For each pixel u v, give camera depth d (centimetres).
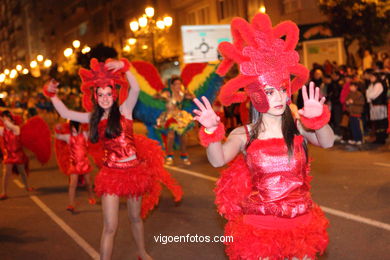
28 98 2745
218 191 328
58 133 715
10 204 803
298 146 304
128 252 513
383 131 1096
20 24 6906
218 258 476
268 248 288
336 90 1251
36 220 682
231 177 323
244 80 296
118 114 445
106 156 444
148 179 448
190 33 1688
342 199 645
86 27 4528
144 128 2019
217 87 1077
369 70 1167
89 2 4319
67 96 2348
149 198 478
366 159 930
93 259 502
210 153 295
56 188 916
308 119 303
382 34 1764
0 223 679
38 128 882
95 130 449
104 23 4094
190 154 1210
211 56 1709
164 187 823
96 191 434
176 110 1054
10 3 7269
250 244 293
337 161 930
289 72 305
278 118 309
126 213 674
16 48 7338
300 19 2097
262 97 295
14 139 863
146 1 3183
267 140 303
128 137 444
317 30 1747
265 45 296
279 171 299
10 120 866
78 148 713
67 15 4969
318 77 1298
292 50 305
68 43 5059
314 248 297
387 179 741
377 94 1088
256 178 304
